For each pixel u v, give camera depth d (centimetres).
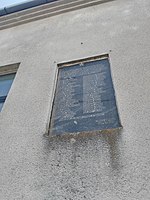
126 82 234
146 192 141
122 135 183
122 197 142
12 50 393
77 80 270
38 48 366
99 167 165
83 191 154
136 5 378
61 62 305
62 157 183
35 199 160
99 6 427
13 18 495
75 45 334
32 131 221
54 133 211
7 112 260
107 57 289
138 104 206
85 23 386
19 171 186
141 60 256
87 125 205
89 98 236
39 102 253
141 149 168
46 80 283
